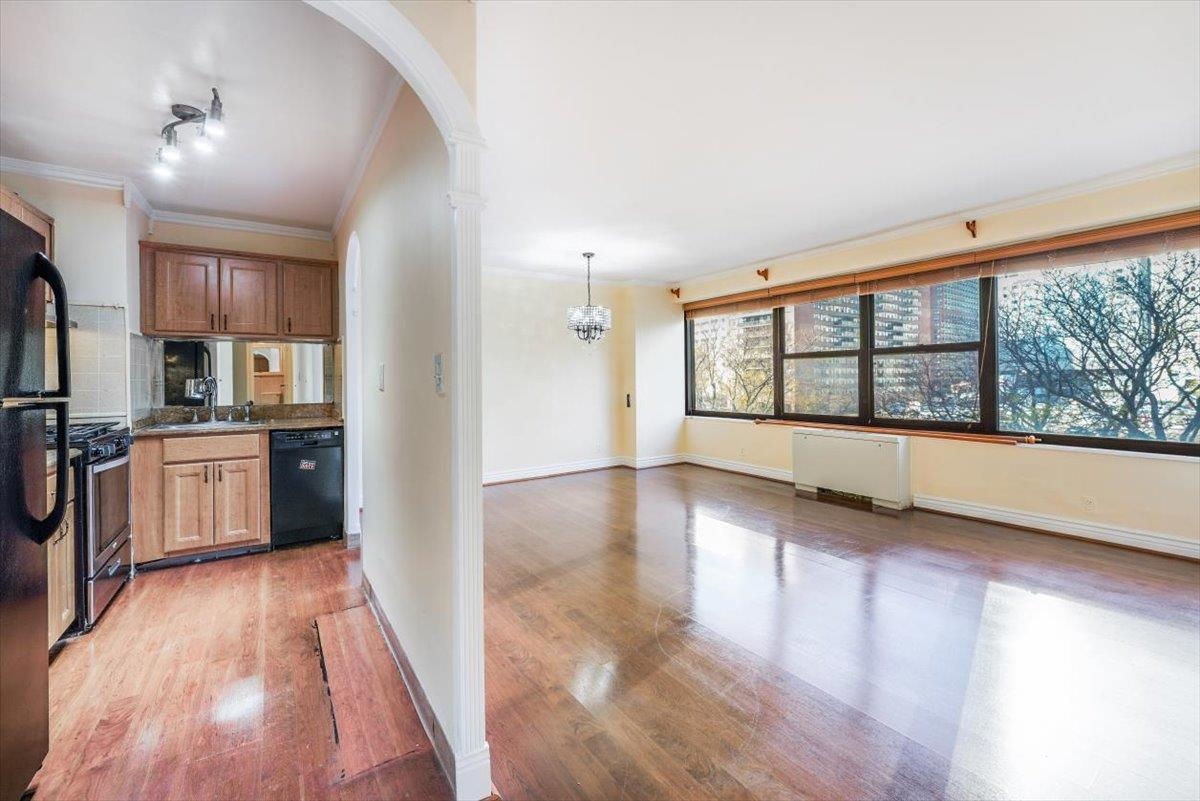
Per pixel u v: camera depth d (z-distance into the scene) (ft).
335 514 12.37
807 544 11.95
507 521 13.97
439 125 4.85
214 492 11.07
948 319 14.32
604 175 10.30
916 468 14.80
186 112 7.51
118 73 6.62
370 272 8.71
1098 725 5.75
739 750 5.44
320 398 13.83
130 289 10.34
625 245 15.83
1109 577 9.76
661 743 5.56
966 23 5.88
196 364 12.55
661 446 22.20
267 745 5.61
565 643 7.64
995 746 5.45
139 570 10.42
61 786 4.98
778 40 6.15
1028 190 11.39
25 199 9.28
